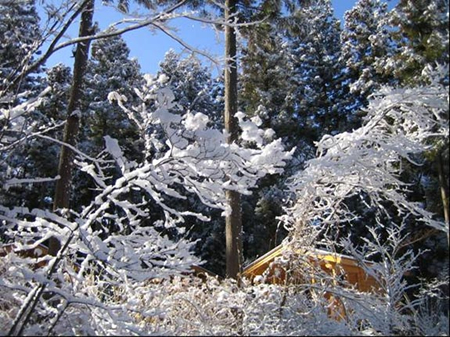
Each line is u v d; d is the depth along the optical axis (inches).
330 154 187.8
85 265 184.9
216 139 148.6
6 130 209.9
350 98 765.3
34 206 767.7
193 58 267.3
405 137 179.8
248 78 744.3
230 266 344.5
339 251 285.4
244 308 188.1
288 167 690.2
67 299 154.9
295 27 454.9
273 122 751.7
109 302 206.5
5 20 262.2
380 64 427.5
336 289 196.1
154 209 711.7
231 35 420.5
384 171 194.4
